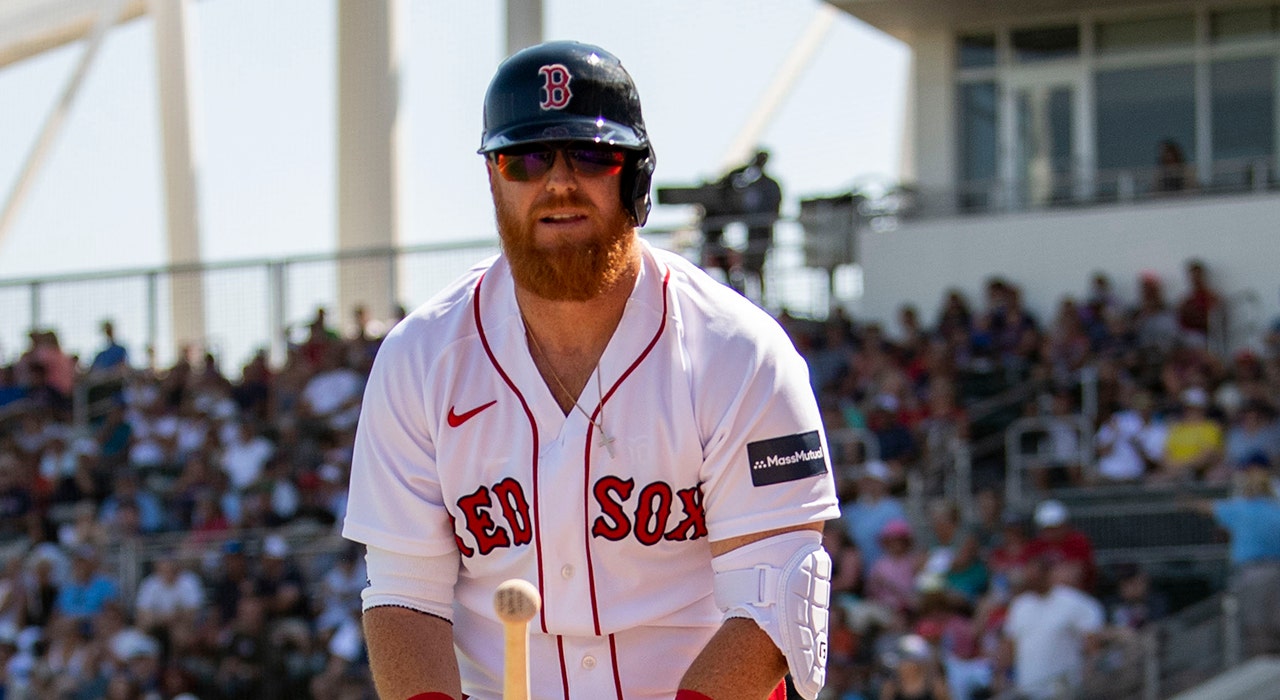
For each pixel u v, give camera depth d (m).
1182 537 29.19
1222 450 30.52
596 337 6.14
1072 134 50.72
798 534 6.15
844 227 46.03
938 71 51.91
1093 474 31.47
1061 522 26.77
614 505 6.11
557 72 5.80
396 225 55.56
